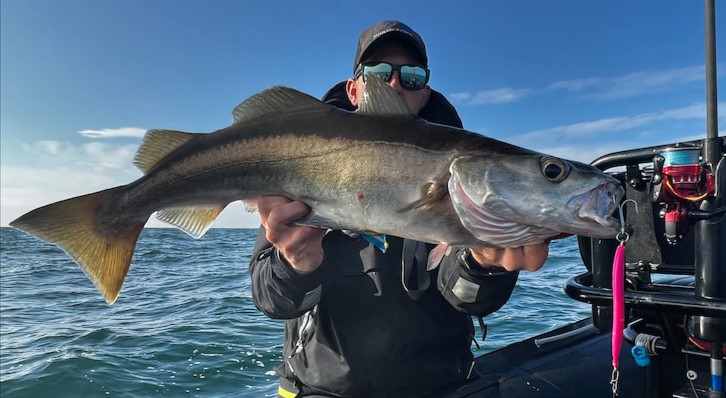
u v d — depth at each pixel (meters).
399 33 0.97
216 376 1.96
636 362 1.00
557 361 1.14
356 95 1.05
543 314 2.60
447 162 0.70
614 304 0.64
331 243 0.91
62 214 0.83
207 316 3.03
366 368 0.89
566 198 0.66
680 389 0.90
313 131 0.76
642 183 0.78
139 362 2.14
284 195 0.76
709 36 0.73
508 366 1.13
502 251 0.71
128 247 0.84
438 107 1.07
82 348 2.36
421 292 0.88
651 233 0.78
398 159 0.72
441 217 0.70
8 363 2.18
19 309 3.51
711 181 0.68
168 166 0.82
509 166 0.68
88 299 3.91
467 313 0.85
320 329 0.92
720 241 0.67
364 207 0.72
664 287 0.92
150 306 3.50
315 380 0.92
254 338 2.48
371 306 0.89
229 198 0.79
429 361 0.91
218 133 0.82
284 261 0.77
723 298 0.66
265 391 1.81
